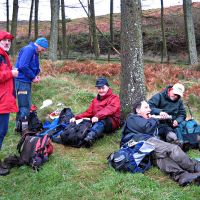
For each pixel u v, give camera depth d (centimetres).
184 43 1681
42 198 279
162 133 382
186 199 264
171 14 2058
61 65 873
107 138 411
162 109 409
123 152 315
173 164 303
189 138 376
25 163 335
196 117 540
